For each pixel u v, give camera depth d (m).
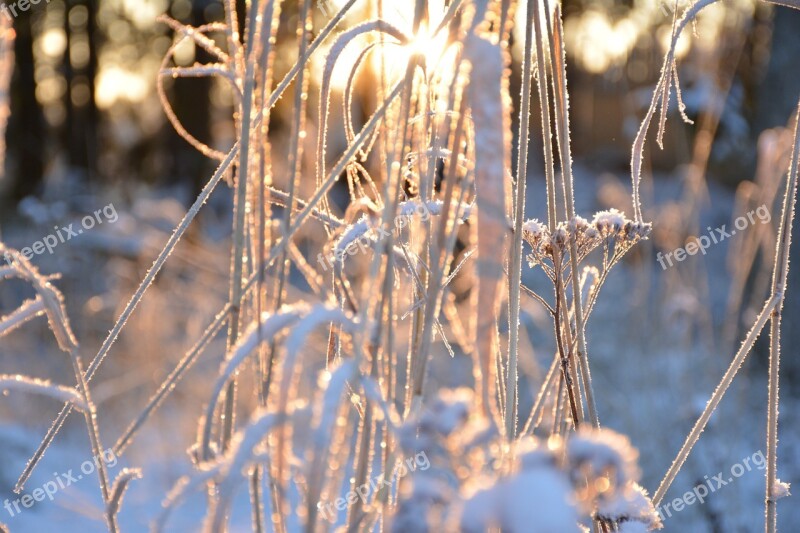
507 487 0.49
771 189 3.07
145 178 10.84
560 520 0.47
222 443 0.97
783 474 4.30
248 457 0.63
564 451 0.67
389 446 0.95
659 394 4.24
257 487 0.98
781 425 4.68
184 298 5.27
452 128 0.94
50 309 1.02
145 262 5.51
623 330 4.85
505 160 0.65
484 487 0.52
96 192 7.39
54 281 5.73
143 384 4.86
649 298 4.52
